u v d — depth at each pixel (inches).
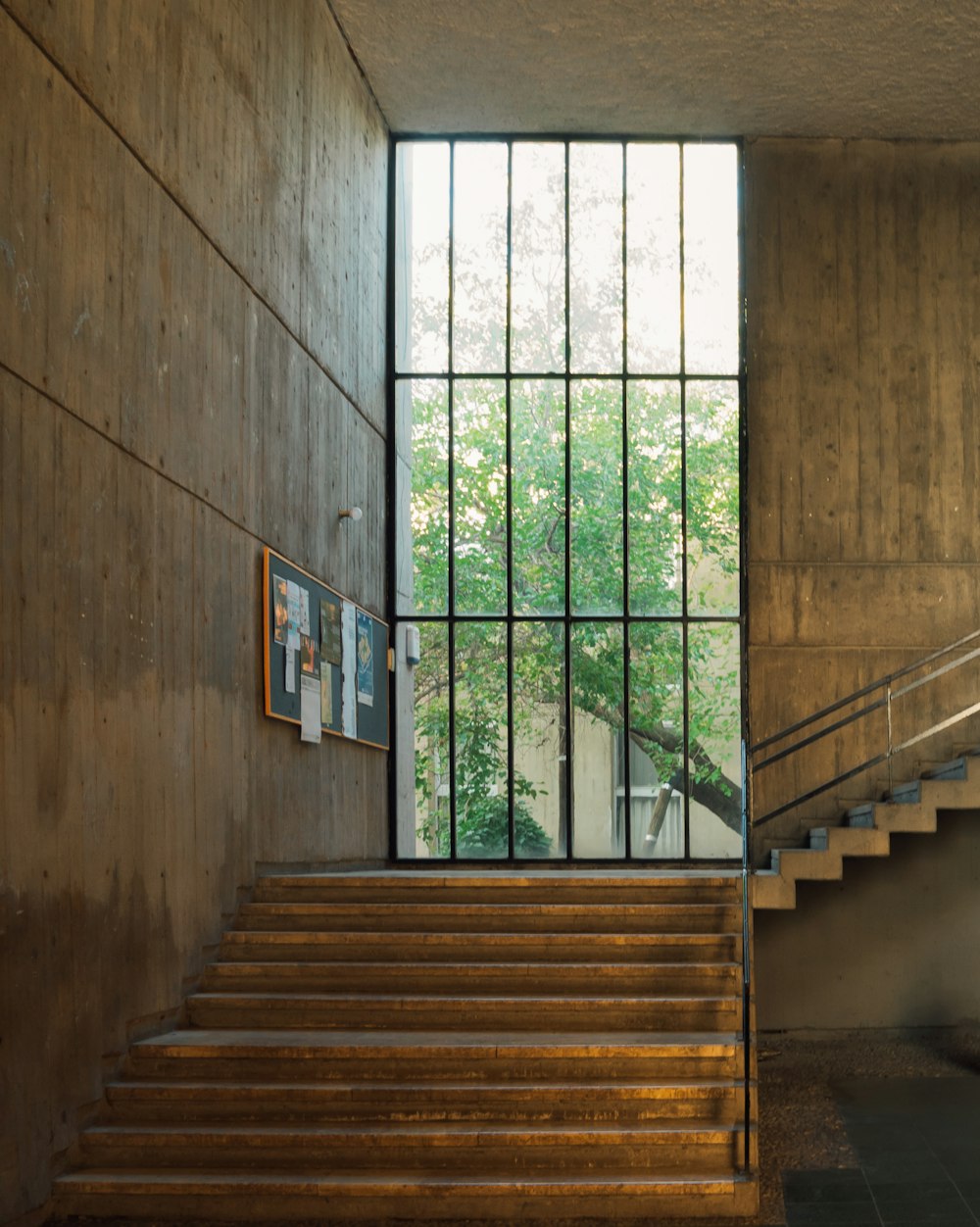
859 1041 433.7
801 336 467.5
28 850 210.1
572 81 445.1
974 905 439.5
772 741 405.4
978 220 470.3
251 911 313.0
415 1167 234.1
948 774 388.5
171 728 269.6
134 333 253.9
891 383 464.8
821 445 462.9
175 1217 224.2
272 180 341.7
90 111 236.4
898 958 438.9
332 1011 278.2
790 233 472.1
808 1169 264.1
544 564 479.2
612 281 484.1
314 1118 243.6
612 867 465.4
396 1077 253.3
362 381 435.2
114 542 243.1
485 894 328.5
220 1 305.0
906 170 472.7
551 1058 253.8
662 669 472.7
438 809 473.7
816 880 434.0
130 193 253.0
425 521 481.4
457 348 483.5
